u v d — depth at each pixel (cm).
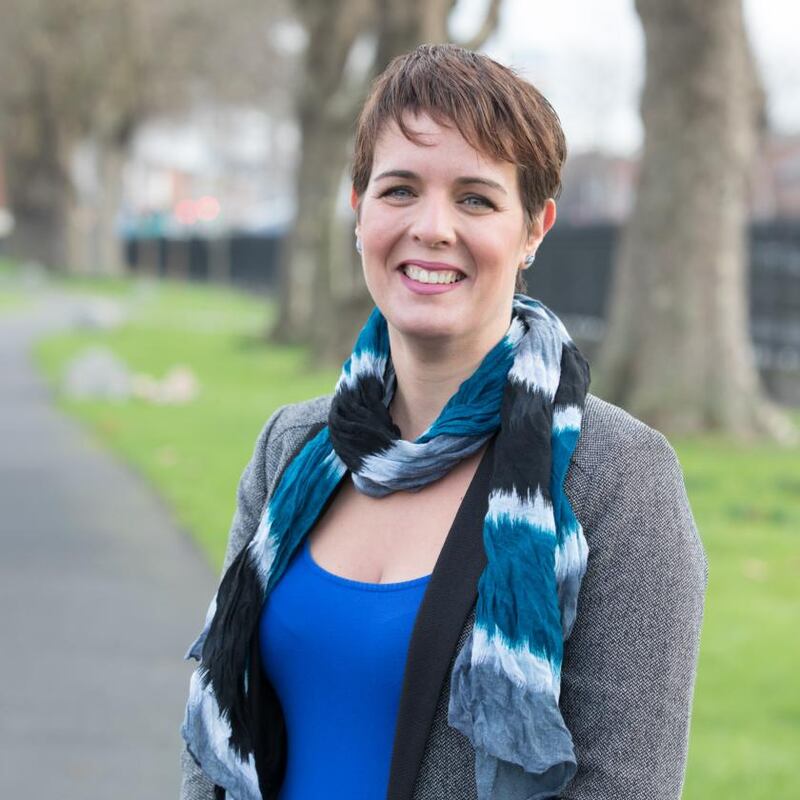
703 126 1508
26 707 659
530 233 235
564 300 2477
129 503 1170
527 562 205
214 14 5831
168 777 581
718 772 552
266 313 4816
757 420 1532
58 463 1392
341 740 221
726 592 857
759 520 1100
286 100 6031
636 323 1548
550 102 231
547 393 218
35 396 2033
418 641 212
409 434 237
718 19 1488
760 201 4944
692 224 1519
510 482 211
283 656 229
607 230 2325
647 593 208
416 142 223
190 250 7575
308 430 252
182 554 980
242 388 2155
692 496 1187
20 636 774
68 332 3512
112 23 5969
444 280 226
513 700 200
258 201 10725
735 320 1541
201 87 6297
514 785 202
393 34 2127
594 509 212
